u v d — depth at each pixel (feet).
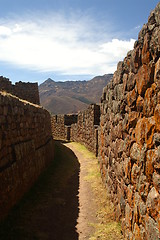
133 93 15.72
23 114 29.45
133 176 15.57
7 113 23.66
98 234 19.04
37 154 35.04
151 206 11.96
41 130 40.40
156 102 11.71
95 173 37.99
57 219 22.49
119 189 19.93
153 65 12.17
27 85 84.84
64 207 25.41
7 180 21.83
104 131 29.91
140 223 13.79
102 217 22.35
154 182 11.76
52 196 28.53
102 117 31.83
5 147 22.56
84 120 73.26
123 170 18.34
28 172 29.22
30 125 32.71
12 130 24.93
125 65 18.10
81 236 19.25
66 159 53.78
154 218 11.59
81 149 68.13
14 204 23.53
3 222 19.69
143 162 13.51
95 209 24.50
